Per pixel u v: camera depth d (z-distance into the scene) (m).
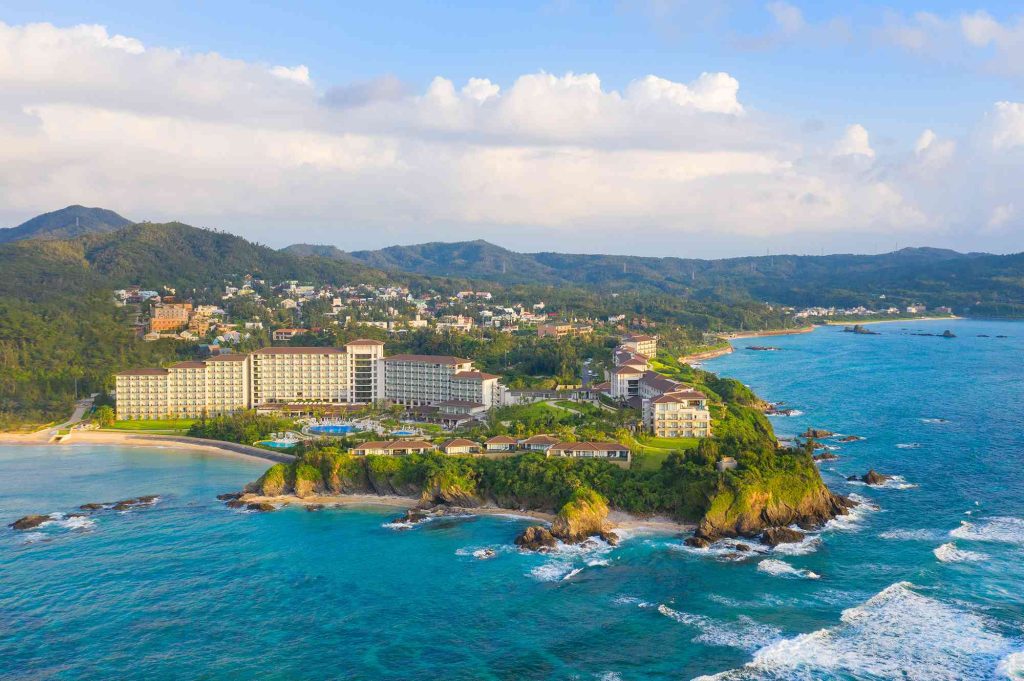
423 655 116.75
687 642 118.81
